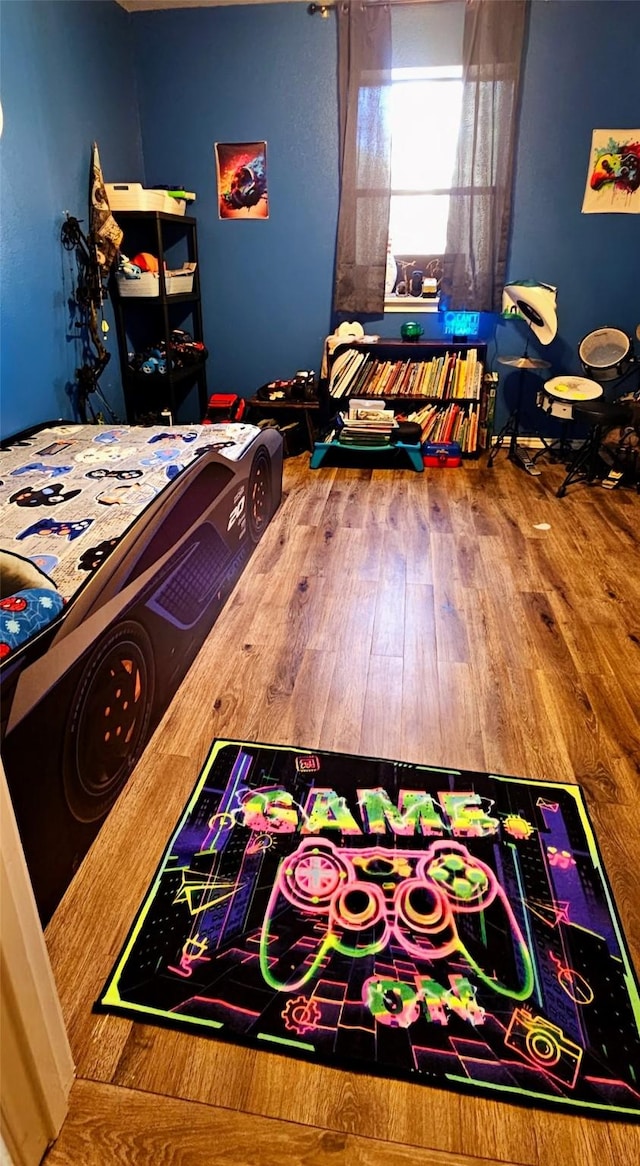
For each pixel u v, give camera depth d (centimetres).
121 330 388
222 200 418
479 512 346
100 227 346
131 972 126
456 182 387
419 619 244
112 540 181
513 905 140
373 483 390
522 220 399
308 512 344
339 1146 103
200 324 448
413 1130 105
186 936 132
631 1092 109
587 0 352
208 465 227
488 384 417
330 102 387
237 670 214
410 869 147
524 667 217
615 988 125
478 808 163
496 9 353
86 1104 107
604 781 171
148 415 412
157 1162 100
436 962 129
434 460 418
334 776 172
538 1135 104
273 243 423
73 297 339
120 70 379
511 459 428
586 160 383
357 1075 111
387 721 192
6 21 274
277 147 402
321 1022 118
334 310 433
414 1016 119
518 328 423
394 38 371
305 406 419
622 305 412
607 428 369
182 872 146
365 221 402
